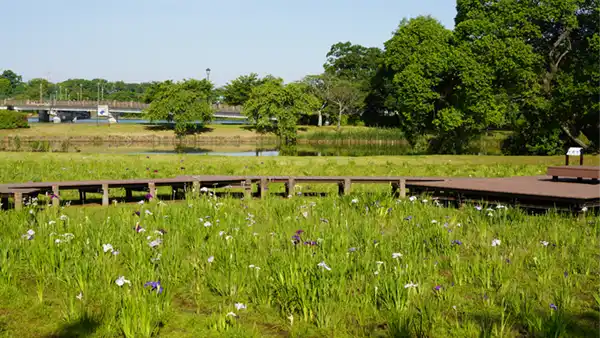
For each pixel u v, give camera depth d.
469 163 28.02
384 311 6.60
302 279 6.90
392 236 10.14
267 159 26.50
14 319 6.24
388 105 76.06
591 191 13.30
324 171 23.02
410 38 52.50
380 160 27.75
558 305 6.72
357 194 15.06
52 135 69.94
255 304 6.85
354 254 8.44
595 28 46.00
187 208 12.12
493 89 46.53
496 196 13.55
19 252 8.27
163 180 14.80
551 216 12.08
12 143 54.66
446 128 46.16
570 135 44.56
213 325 6.16
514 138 49.47
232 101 101.44
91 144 62.09
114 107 98.94
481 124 46.41
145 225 10.24
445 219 11.42
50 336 5.82
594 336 5.89
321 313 6.27
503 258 8.57
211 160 25.53
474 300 7.02
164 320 6.26
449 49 48.22
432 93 47.78
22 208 12.14
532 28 44.25
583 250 9.24
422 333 5.93
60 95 166.75
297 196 15.91
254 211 12.79
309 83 84.94
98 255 8.27
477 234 10.36
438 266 8.31
